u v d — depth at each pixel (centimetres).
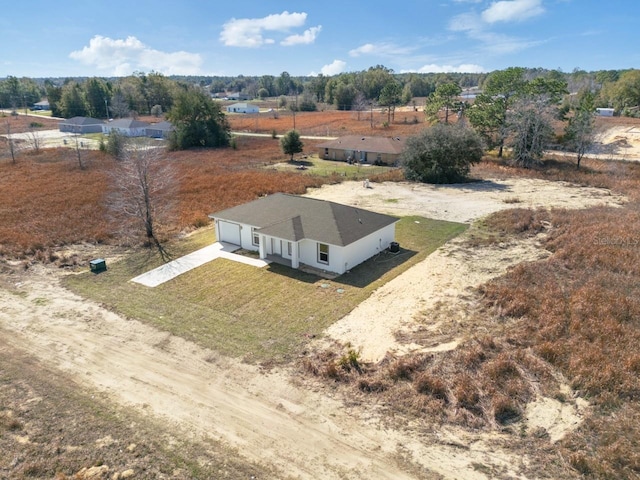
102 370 1463
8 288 2088
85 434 1174
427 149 4294
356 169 5131
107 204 3550
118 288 2083
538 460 1073
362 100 11788
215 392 1349
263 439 1160
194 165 5394
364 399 1304
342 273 2220
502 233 2797
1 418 1227
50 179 4594
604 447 1096
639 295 1872
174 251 2567
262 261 2386
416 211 3353
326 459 1093
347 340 1628
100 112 12344
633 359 1405
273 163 5578
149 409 1277
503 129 5381
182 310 1864
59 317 1812
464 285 2069
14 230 2911
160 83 13488
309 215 2445
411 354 1505
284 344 1605
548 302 1806
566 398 1287
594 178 4269
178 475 1043
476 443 1132
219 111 7362
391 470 1056
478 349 1502
